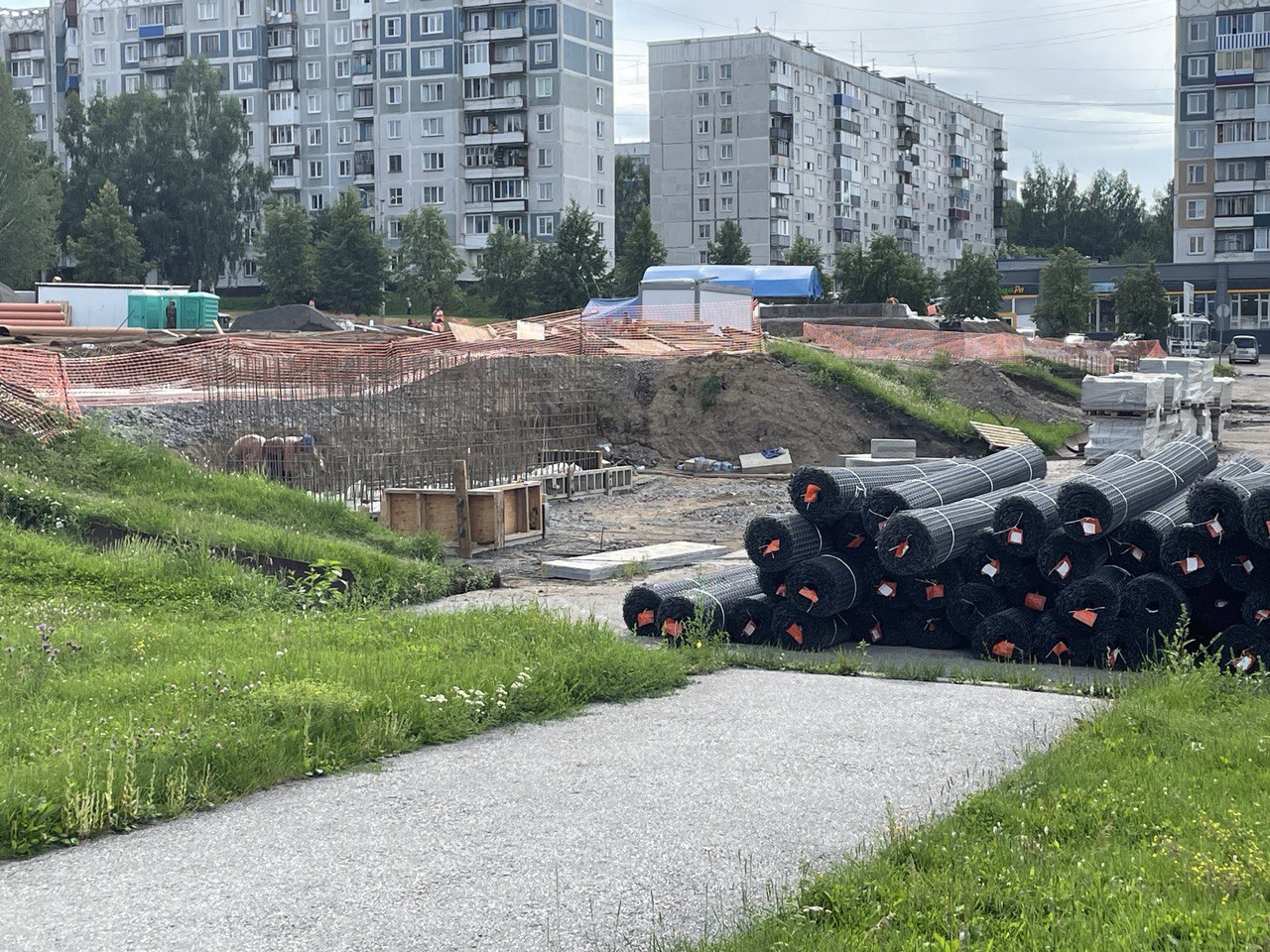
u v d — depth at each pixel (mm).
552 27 91000
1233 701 9234
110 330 33344
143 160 91562
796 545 11906
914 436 30734
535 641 11008
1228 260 100375
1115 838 6199
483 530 18062
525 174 92312
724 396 30484
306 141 98375
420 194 94688
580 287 78875
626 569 16203
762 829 6758
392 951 5316
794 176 105625
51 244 80125
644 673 10219
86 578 13242
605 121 96625
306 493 17547
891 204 121062
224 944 5395
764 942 5121
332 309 81562
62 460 16766
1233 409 44250
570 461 25312
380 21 94312
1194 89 100000
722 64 102812
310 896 5902
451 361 26594
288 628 11609
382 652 10531
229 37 99375
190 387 26766
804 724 9008
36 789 6953
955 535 11516
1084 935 4961
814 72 107875
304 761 7852
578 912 5684
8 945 5410
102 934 5512
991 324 61625
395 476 19562
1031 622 11492
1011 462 14672
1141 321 82875
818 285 60531
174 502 16500
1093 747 7902
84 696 9078
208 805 7227
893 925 5234
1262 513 10016
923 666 10969
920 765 7949
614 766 7984
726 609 12297
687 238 105438
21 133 78312
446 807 7180
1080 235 161375
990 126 139625
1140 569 11289
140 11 102125
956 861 5926
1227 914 5098
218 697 8766
